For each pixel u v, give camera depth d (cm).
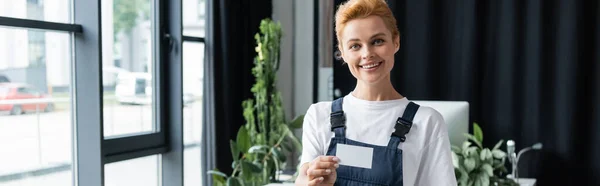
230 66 429
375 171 145
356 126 150
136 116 393
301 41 514
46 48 326
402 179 143
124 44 378
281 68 505
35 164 325
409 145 146
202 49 443
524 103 442
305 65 514
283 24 506
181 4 401
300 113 518
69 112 342
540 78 436
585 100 429
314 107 158
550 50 434
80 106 342
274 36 436
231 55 429
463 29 449
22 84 314
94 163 342
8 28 304
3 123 306
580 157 431
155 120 409
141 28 392
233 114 437
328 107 156
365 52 144
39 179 328
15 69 309
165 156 415
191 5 432
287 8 510
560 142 433
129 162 389
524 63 441
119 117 379
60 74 335
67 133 342
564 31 428
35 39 319
